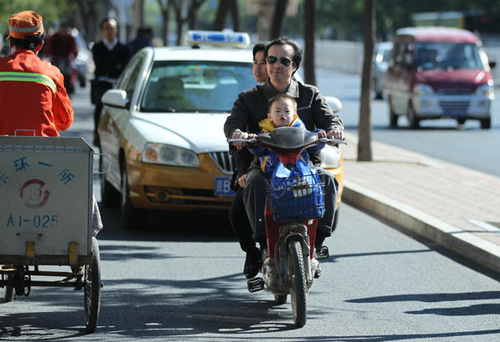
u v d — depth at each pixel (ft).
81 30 534.78
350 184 112.68
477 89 211.00
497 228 85.92
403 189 110.63
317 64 588.91
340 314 60.85
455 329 57.72
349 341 54.60
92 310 54.44
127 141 88.12
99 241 83.15
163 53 97.30
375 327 57.82
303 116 61.93
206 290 66.90
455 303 64.23
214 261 76.23
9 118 55.06
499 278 72.23
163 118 89.45
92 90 135.64
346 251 81.56
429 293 67.00
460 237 81.15
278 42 61.11
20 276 55.01
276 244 56.85
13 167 51.70
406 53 219.82
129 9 540.93
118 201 101.40
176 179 84.48
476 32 398.83
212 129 87.04
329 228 58.90
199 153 84.64
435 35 220.84
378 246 83.92
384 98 317.42
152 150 85.30
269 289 58.49
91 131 174.70
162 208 85.56
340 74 481.87
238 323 58.23
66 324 57.31
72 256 52.65
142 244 82.38
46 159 51.83
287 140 54.90
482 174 130.00
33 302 62.64
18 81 55.36
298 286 55.42
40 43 57.57
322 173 58.59
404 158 143.64
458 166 144.66
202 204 85.35
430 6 611.06
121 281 68.95
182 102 92.43
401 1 614.75
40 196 52.13
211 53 98.07
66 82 262.26
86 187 52.31
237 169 59.72
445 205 99.19
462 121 221.66
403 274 73.05
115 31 140.87
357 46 483.92
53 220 52.34
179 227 90.68
